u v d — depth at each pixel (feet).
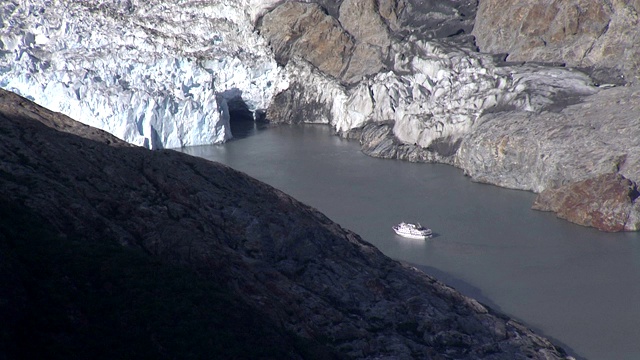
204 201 606.14
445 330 571.28
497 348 573.74
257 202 632.79
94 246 495.41
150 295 471.21
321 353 500.33
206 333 458.09
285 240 603.26
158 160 624.18
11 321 409.90
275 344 479.41
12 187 527.40
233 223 599.57
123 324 444.96
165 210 583.58
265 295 536.42
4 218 490.49
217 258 540.11
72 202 536.83
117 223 555.28
